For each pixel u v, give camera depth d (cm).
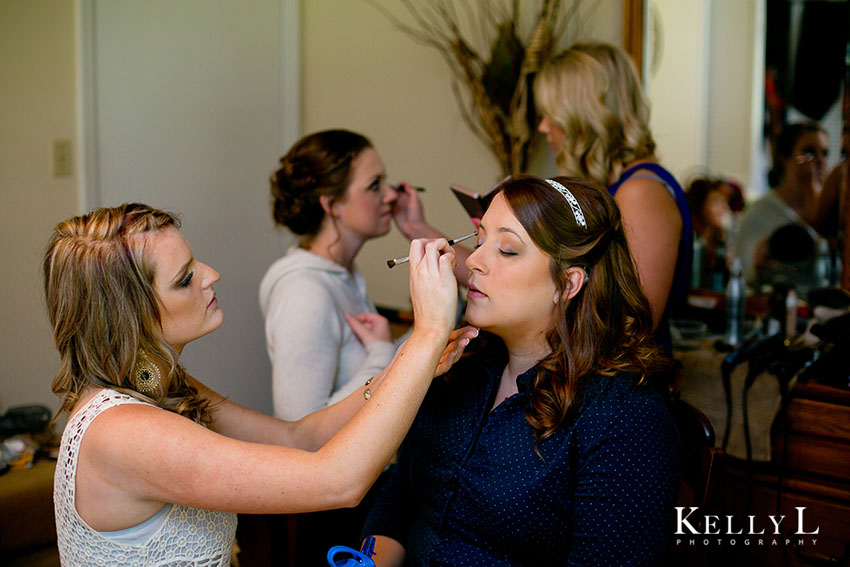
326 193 188
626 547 114
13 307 270
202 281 115
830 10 232
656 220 163
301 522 161
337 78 318
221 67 291
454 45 293
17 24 260
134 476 102
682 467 126
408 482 148
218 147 294
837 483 178
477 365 138
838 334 182
